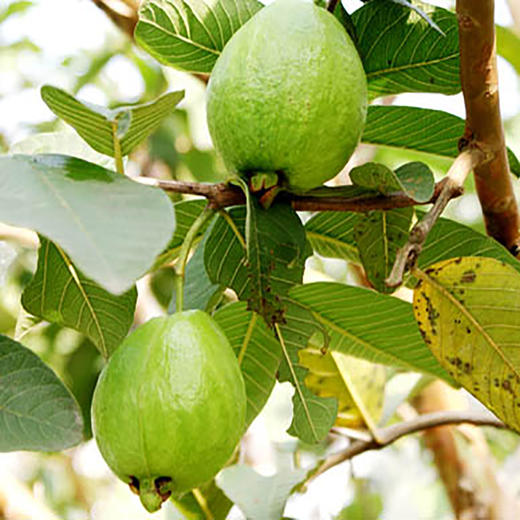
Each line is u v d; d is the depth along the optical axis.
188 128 1.42
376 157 1.35
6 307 1.31
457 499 1.12
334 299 0.80
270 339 0.77
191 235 0.66
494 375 0.70
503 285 0.67
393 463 1.98
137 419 0.60
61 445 0.65
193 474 0.61
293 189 0.66
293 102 0.64
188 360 0.61
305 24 0.65
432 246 0.73
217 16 0.73
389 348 0.84
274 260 0.66
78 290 0.73
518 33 1.04
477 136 0.70
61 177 0.58
